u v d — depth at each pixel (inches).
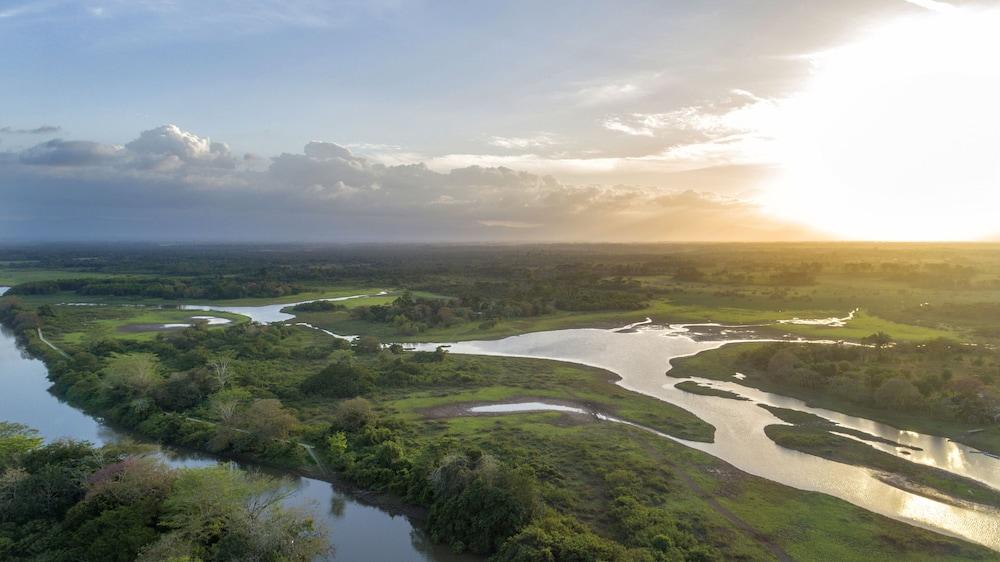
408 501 2299.5
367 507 2321.6
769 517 2092.8
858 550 1884.8
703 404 3533.5
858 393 3454.7
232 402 3009.4
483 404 3481.8
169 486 2038.6
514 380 4020.7
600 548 1775.3
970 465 2598.4
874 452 2723.9
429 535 2079.2
